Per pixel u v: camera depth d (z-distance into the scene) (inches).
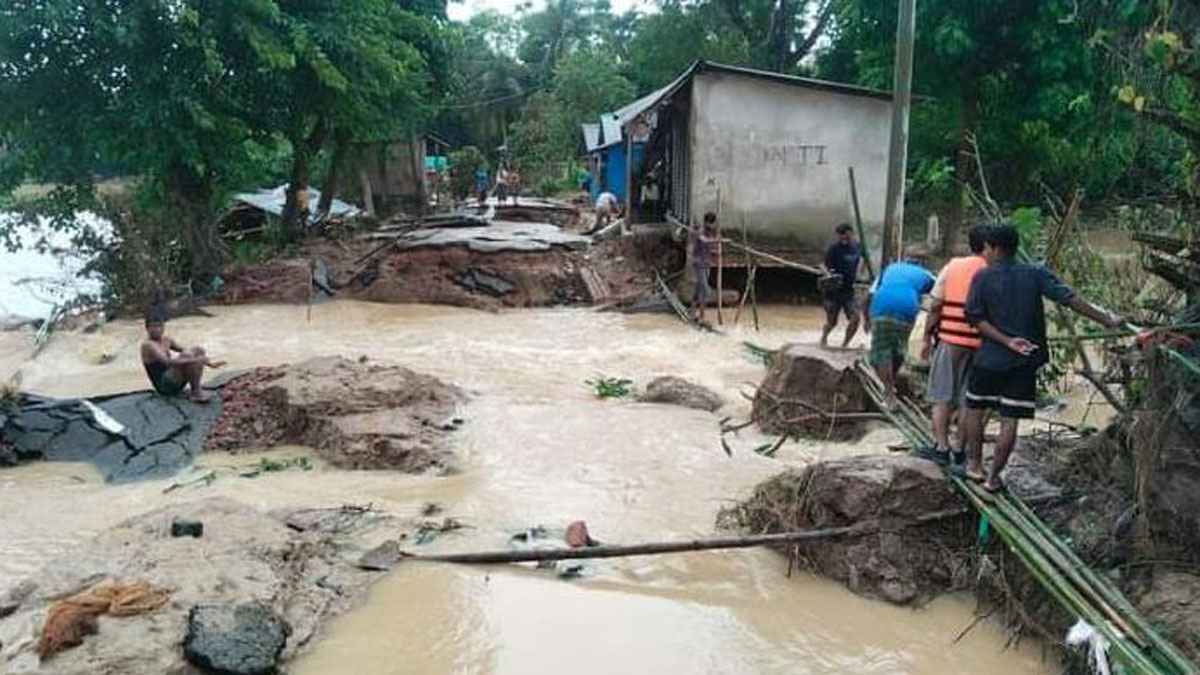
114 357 514.9
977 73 727.1
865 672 198.4
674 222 717.3
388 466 325.7
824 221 650.8
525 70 2317.9
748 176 641.6
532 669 197.5
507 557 241.1
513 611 221.9
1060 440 281.4
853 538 237.6
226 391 390.9
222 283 698.2
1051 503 233.6
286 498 297.0
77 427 352.8
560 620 218.1
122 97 653.9
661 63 1384.1
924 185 834.8
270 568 223.9
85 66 658.2
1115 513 219.6
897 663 201.9
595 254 757.9
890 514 238.2
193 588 207.0
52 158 665.0
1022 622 209.5
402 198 1244.5
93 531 275.0
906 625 217.3
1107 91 252.8
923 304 341.4
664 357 502.0
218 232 772.6
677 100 686.5
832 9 1109.7
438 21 1007.6
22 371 480.7
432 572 239.6
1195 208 215.8
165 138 655.1
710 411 395.9
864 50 789.9
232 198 909.8
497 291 682.2
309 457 340.2
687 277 649.0
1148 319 236.1
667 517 278.5
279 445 354.6
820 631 215.0
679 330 579.5
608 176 1203.2
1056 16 647.1
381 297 688.4
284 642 197.5
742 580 238.5
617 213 984.3
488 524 272.2
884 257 475.2
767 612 223.3
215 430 360.8
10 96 654.5
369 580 234.7
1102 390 245.0
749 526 263.7
